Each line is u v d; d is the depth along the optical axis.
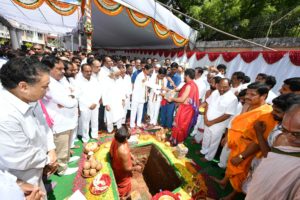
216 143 3.24
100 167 2.73
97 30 10.12
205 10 9.12
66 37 17.34
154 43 9.95
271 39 6.08
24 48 7.54
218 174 3.09
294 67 4.57
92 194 2.31
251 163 2.26
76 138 3.80
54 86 2.28
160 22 6.25
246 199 1.31
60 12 6.88
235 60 6.08
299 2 8.48
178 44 7.25
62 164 2.64
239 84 3.67
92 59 3.72
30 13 9.60
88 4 4.91
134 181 3.41
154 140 3.84
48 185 2.46
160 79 4.74
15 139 1.20
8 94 1.21
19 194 0.96
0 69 1.19
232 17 9.27
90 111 3.62
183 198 2.42
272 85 3.08
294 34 6.78
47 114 2.23
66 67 3.13
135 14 5.57
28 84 1.20
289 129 1.05
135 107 4.59
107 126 4.22
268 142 1.91
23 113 1.25
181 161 3.20
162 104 4.82
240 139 2.32
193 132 4.60
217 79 3.36
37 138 1.43
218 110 3.06
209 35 10.00
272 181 1.08
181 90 3.56
